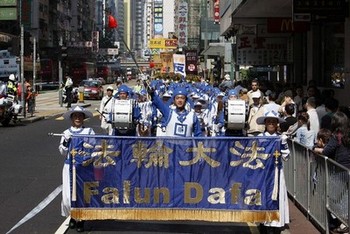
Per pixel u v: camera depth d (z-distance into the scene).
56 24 92.06
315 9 15.08
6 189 11.76
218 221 8.31
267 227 8.16
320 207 8.34
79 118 8.52
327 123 10.80
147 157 8.13
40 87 70.00
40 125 26.45
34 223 9.08
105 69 105.50
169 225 8.91
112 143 8.16
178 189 8.11
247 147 8.05
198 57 65.12
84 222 8.90
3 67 51.91
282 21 23.28
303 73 24.19
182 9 83.38
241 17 24.20
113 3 130.62
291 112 12.20
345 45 16.91
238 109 10.20
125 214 8.15
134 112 11.07
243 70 41.31
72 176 8.16
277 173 8.02
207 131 15.27
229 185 8.05
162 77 43.66
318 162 8.48
